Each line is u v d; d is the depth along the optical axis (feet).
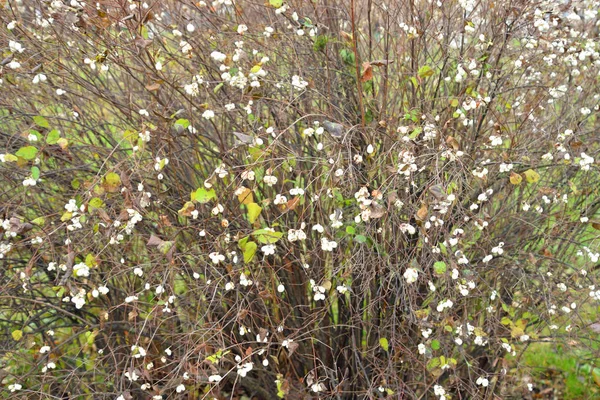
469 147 8.86
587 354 10.52
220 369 8.25
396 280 8.41
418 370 9.18
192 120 8.12
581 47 9.18
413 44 8.52
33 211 9.29
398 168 7.40
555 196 8.86
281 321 8.80
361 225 7.88
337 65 9.04
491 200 9.36
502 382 10.05
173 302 8.16
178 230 8.52
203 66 8.53
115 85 10.33
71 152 8.98
